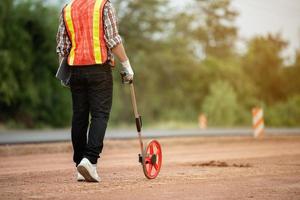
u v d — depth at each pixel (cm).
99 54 852
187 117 6888
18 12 4753
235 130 4088
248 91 8106
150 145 904
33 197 705
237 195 729
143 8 7325
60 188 786
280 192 761
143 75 7325
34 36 4856
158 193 740
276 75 9244
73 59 858
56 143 1955
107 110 865
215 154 1647
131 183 843
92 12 854
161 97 7588
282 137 2770
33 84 4769
